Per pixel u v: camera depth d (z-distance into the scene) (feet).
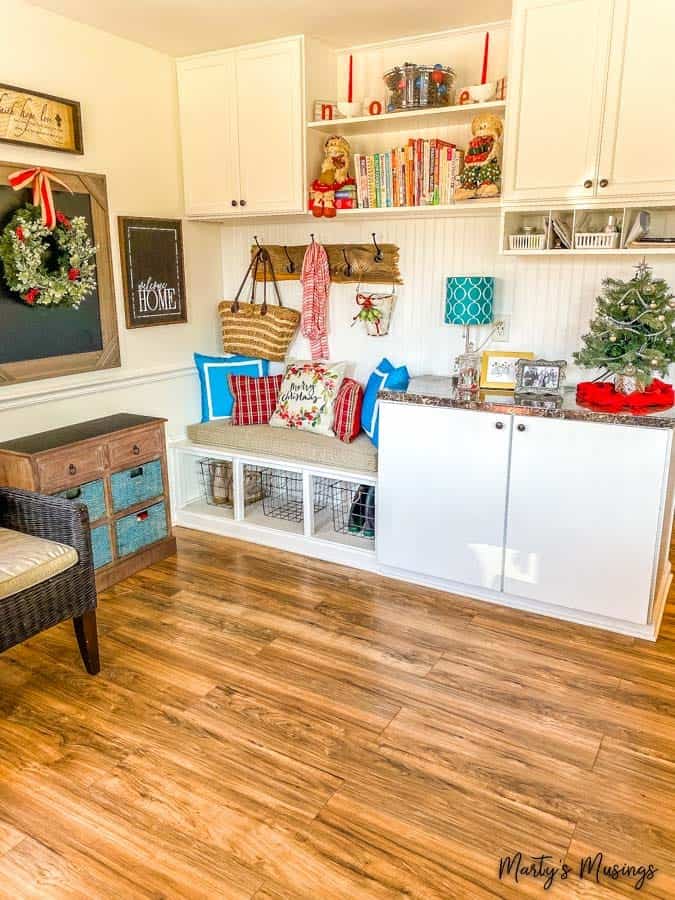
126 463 10.11
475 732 6.93
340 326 12.23
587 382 9.45
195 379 12.78
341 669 8.02
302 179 10.66
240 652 8.37
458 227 10.79
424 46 10.52
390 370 11.03
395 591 9.97
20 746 6.72
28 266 9.18
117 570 10.19
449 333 11.22
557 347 10.43
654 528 8.15
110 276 10.75
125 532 10.27
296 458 11.09
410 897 5.11
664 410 8.29
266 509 12.50
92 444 9.52
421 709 7.29
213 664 8.12
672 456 8.23
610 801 6.03
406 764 6.48
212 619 9.16
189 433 12.23
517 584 9.25
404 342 11.67
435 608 9.46
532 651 8.39
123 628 8.93
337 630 8.88
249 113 10.85
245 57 10.66
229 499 12.66
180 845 5.57
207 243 12.71
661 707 7.32
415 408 9.41
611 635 8.76
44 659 8.23
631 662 8.16
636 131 8.22
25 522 7.95
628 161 8.32
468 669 8.02
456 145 10.52
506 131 8.96
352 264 11.76
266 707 7.32
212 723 7.07
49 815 5.87
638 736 6.87
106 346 10.82
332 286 12.11
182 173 11.83
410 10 9.32
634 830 5.72
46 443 9.18
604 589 8.64
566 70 8.44
